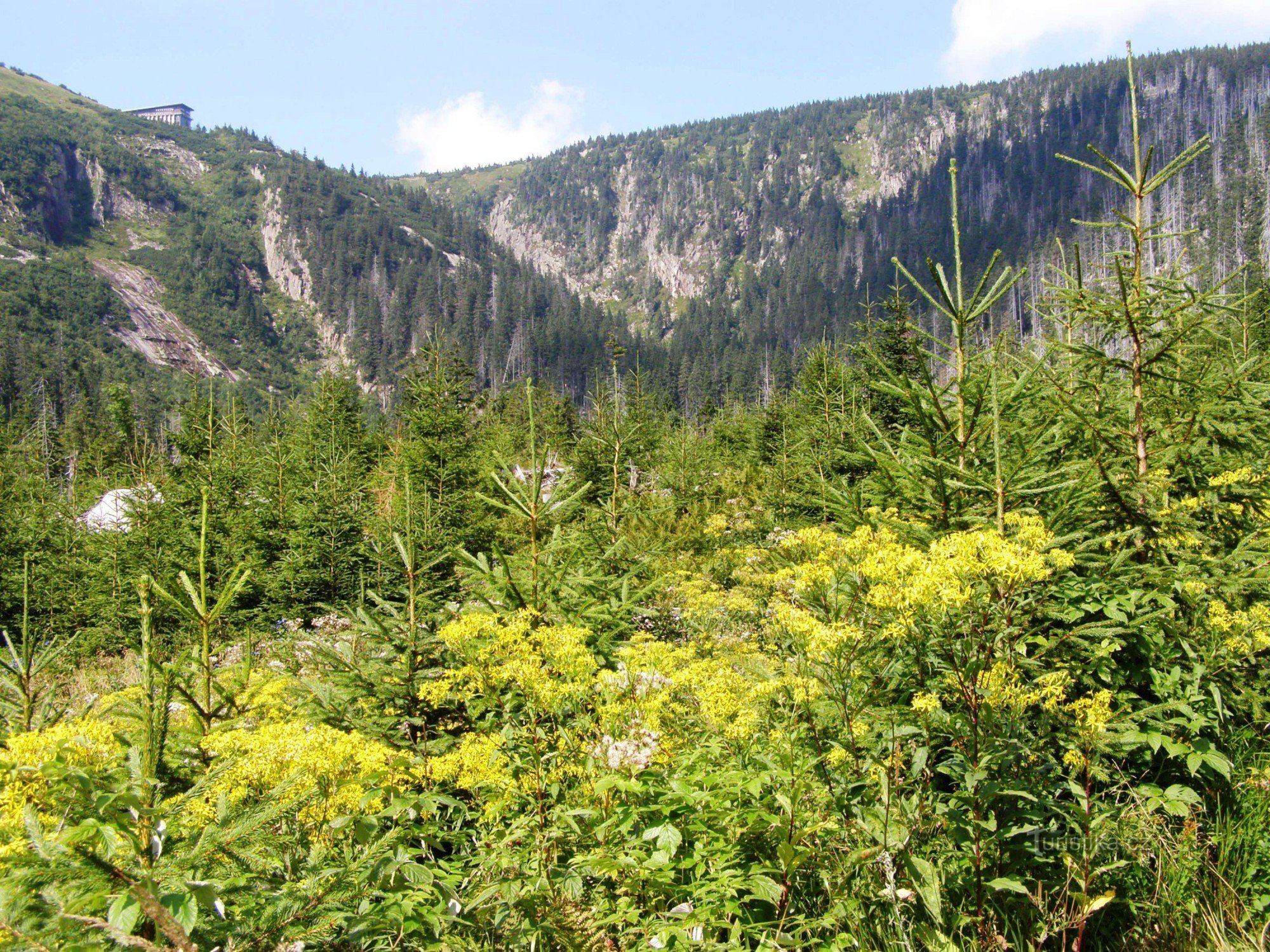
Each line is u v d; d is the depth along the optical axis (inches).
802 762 130.4
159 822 83.5
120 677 313.0
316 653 192.1
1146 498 167.5
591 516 375.9
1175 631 149.3
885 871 119.0
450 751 160.6
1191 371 198.5
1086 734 116.2
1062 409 193.6
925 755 120.5
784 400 759.1
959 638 125.6
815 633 124.9
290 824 103.9
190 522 470.9
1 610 439.2
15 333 4453.7
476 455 509.0
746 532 521.3
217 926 81.2
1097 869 113.3
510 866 117.3
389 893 102.7
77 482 792.3
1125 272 194.4
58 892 67.4
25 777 78.3
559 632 148.3
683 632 286.0
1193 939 116.3
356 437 719.1
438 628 202.7
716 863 122.0
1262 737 160.9
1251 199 3895.2
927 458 172.4
